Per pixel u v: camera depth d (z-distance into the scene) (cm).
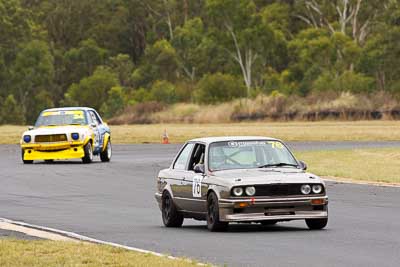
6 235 3894
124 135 14962
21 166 8862
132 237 3812
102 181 7112
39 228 4159
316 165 8000
